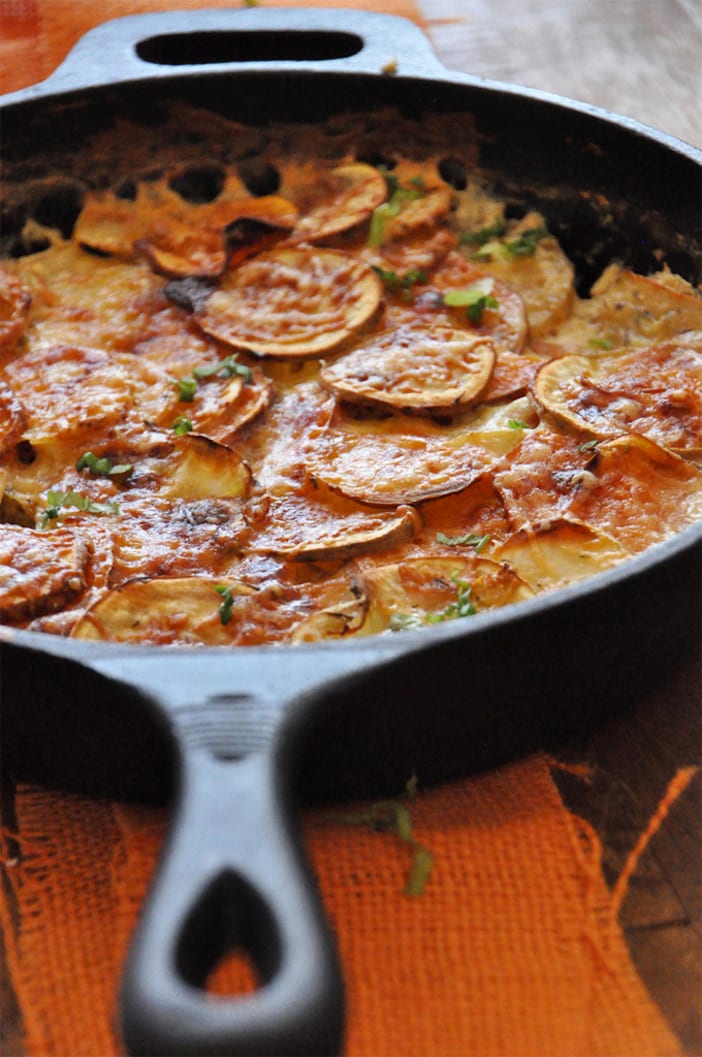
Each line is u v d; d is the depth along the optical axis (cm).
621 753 60
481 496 64
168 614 59
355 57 73
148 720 53
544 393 66
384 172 74
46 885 57
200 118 73
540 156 72
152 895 46
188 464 64
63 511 63
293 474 64
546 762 59
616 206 71
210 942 46
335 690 53
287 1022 42
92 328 70
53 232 74
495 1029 55
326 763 56
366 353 68
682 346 68
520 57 91
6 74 84
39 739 56
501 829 58
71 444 65
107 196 74
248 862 47
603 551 61
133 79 72
